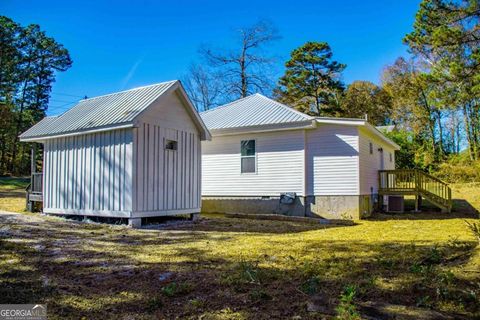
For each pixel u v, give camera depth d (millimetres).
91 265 5371
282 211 13828
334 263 5359
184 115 11062
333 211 13102
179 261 5617
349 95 39500
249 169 14625
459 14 18734
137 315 3514
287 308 3633
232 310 3605
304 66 33531
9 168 35500
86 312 3586
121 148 9500
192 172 11281
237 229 9484
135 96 10781
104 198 9781
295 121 13453
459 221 11445
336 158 13211
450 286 4020
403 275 4586
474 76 18062
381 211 15039
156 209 9898
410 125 34125
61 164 11016
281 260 5621
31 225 9164
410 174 16125
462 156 29156
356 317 3281
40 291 4172
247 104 16656
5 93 34094
